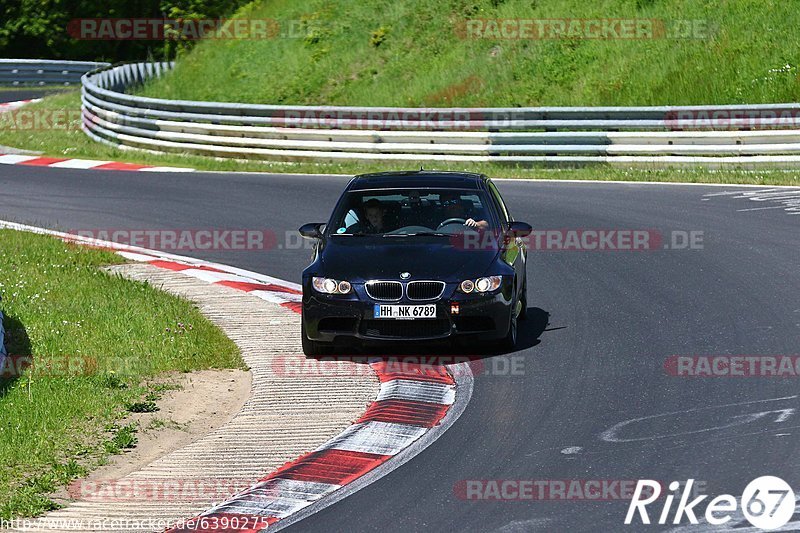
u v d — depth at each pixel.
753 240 52.16
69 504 23.95
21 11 167.50
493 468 25.25
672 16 97.81
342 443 27.41
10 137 101.81
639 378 32.12
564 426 28.09
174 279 48.31
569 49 98.69
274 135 85.75
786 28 91.25
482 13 108.44
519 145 78.25
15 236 55.72
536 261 50.31
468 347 36.34
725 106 74.44
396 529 21.95
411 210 38.22
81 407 30.08
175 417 30.25
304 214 64.19
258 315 41.56
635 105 90.25
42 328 37.69
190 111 90.12
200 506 23.73
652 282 45.12
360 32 114.12
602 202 64.44
